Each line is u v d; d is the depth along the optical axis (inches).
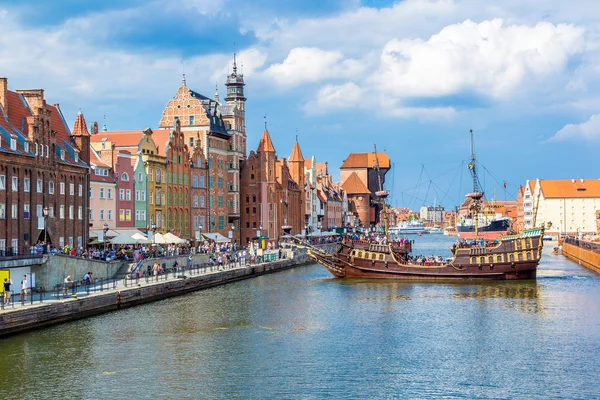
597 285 4660.4
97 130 6240.2
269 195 7765.8
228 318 3361.2
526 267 4960.6
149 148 5797.2
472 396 2192.4
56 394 2169.0
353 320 3353.8
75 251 4069.9
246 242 7687.0
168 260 4709.6
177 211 6240.2
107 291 3491.6
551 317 3410.4
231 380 2327.8
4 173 3747.5
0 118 3924.7
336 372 2433.6
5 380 2287.2
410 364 2539.4
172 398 2151.8
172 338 2888.8
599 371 2442.2
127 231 5157.5
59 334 2871.6
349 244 5196.9
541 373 2426.2
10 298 3154.5
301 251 6983.3
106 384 2267.5
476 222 6314.0
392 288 4586.6
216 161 7101.4
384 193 6190.9
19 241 3873.0
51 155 4202.8
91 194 4943.4
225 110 7514.8
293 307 3725.4
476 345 2822.3
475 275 4977.9
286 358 2605.8
